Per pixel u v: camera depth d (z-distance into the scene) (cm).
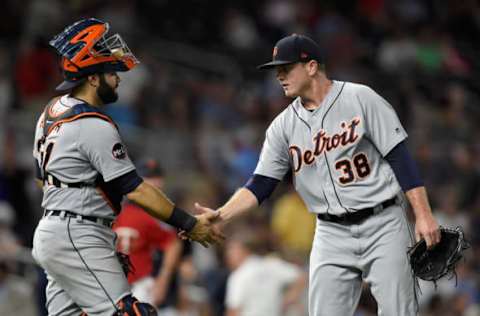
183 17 6731
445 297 4441
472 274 4762
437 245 2181
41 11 6050
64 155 2105
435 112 6569
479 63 7138
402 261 2166
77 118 2106
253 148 5422
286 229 4659
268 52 6700
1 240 4300
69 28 2170
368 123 2175
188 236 2252
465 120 6581
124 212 3241
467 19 7344
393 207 2192
